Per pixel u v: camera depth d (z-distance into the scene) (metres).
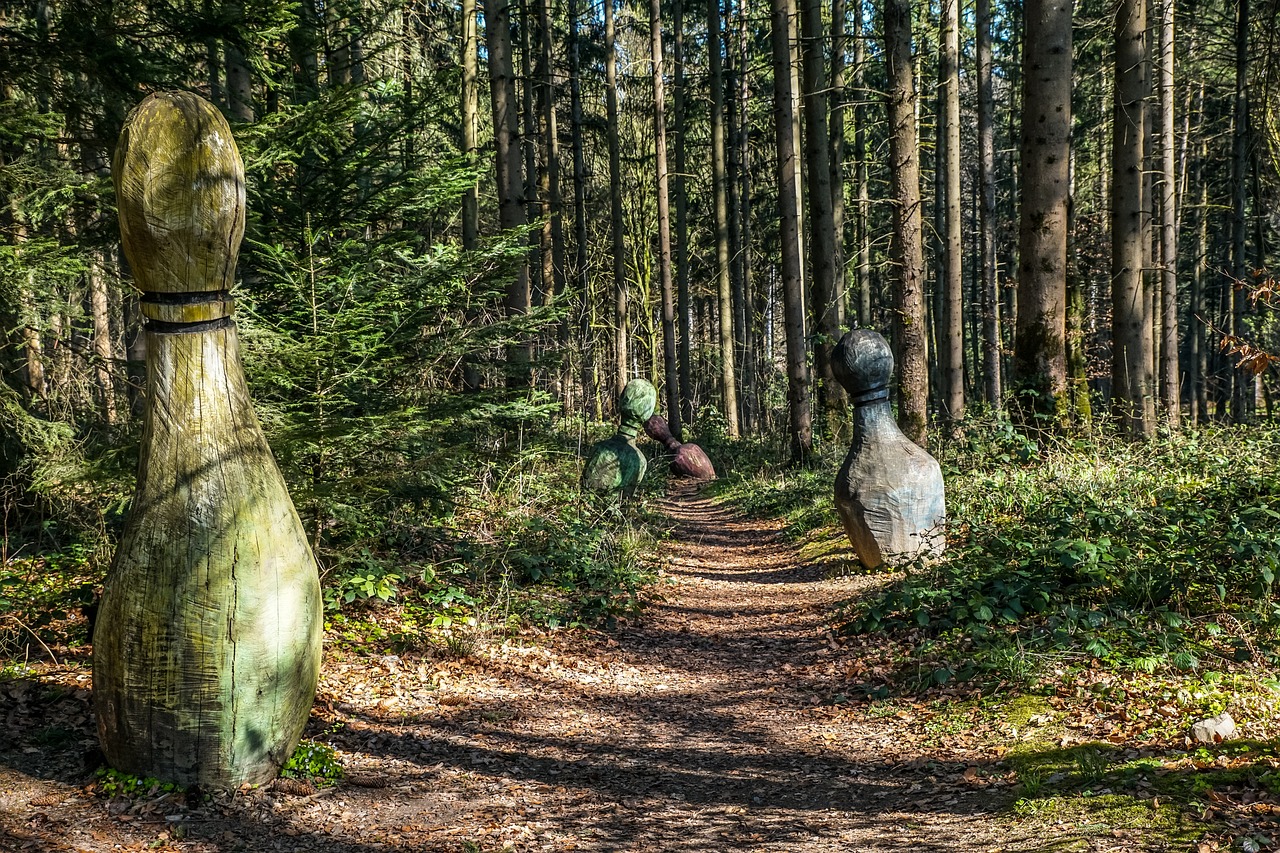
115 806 3.60
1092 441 10.38
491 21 12.91
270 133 6.64
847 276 23.28
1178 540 6.25
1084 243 24.95
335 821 3.71
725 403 26.56
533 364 7.59
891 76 12.38
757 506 16.06
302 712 4.07
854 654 6.52
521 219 13.21
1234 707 4.07
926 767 4.23
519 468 10.88
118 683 3.70
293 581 3.94
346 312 6.00
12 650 5.05
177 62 7.37
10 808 3.49
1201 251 24.69
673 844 3.62
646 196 30.17
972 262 31.08
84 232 7.14
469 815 3.89
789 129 15.83
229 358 3.83
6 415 6.77
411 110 7.41
